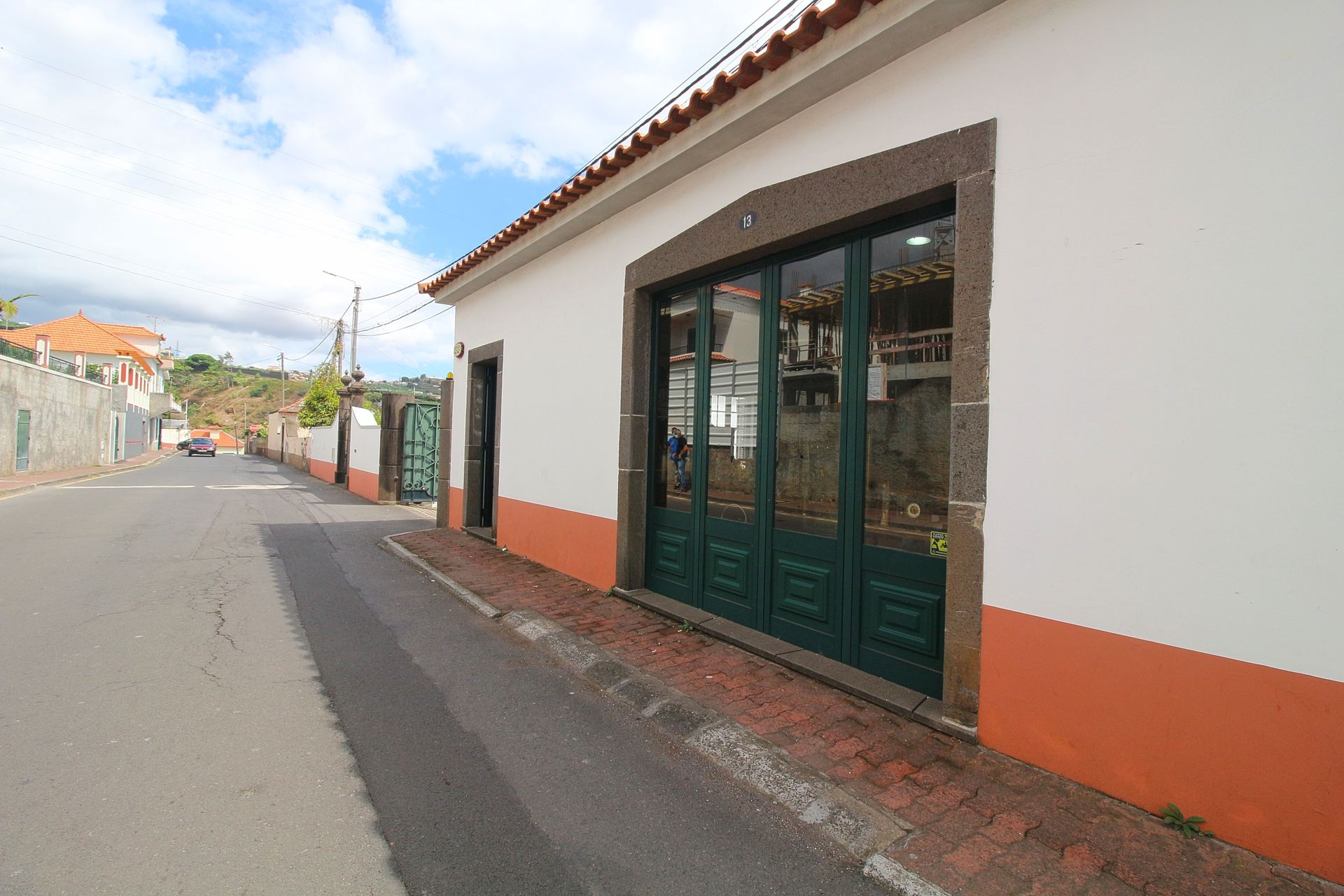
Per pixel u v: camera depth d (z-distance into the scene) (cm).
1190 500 239
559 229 644
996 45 304
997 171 301
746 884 222
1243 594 227
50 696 357
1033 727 283
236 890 211
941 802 261
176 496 1498
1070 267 274
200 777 280
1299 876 213
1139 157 255
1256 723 224
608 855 237
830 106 387
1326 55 213
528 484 753
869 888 221
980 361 304
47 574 643
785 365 439
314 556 788
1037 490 282
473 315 940
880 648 371
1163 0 250
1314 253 214
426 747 316
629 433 567
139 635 465
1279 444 220
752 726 329
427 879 220
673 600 540
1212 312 235
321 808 261
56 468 2206
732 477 484
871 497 377
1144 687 250
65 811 250
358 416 1730
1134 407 253
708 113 443
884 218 371
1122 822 244
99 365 3042
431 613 552
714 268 491
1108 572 260
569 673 419
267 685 387
